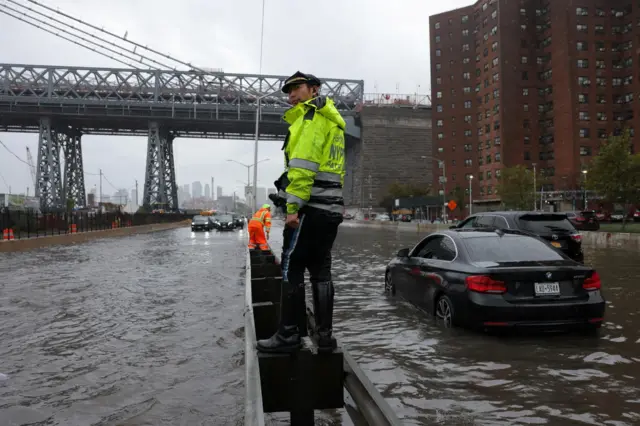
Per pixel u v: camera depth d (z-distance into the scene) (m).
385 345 5.30
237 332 5.95
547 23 84.06
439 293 6.39
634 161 32.19
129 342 5.55
